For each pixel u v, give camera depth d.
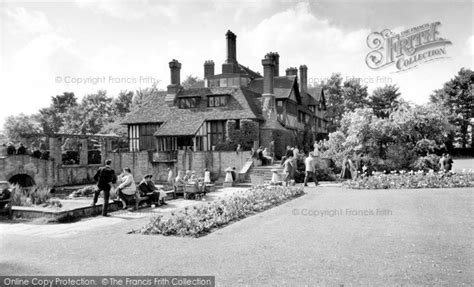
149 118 37.62
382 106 60.69
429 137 26.41
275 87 40.84
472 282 5.52
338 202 13.71
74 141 43.59
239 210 12.02
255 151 30.28
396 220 10.06
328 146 30.27
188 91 38.75
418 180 17.84
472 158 47.88
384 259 6.70
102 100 73.94
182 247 8.02
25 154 27.86
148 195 14.91
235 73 42.38
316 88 55.94
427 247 7.36
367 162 25.47
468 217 10.02
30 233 10.02
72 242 8.72
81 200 17.00
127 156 33.69
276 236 8.74
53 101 77.19
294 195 16.31
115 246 8.24
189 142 34.25
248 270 6.33
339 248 7.50
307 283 5.65
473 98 54.69
